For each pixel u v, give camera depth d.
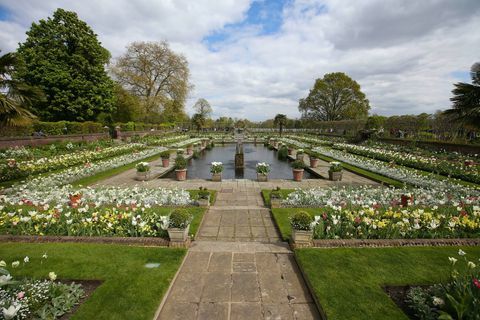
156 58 31.41
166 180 10.32
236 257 4.06
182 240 4.28
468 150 14.06
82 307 2.79
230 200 7.56
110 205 6.03
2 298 2.73
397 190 7.40
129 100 31.48
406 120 22.12
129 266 3.62
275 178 11.86
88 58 23.19
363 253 4.00
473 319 2.33
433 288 3.00
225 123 66.88
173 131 41.34
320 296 3.00
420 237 4.53
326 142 26.09
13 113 6.74
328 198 6.82
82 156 13.07
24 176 9.41
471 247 4.21
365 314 2.71
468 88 8.83
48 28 20.61
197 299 3.07
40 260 3.71
